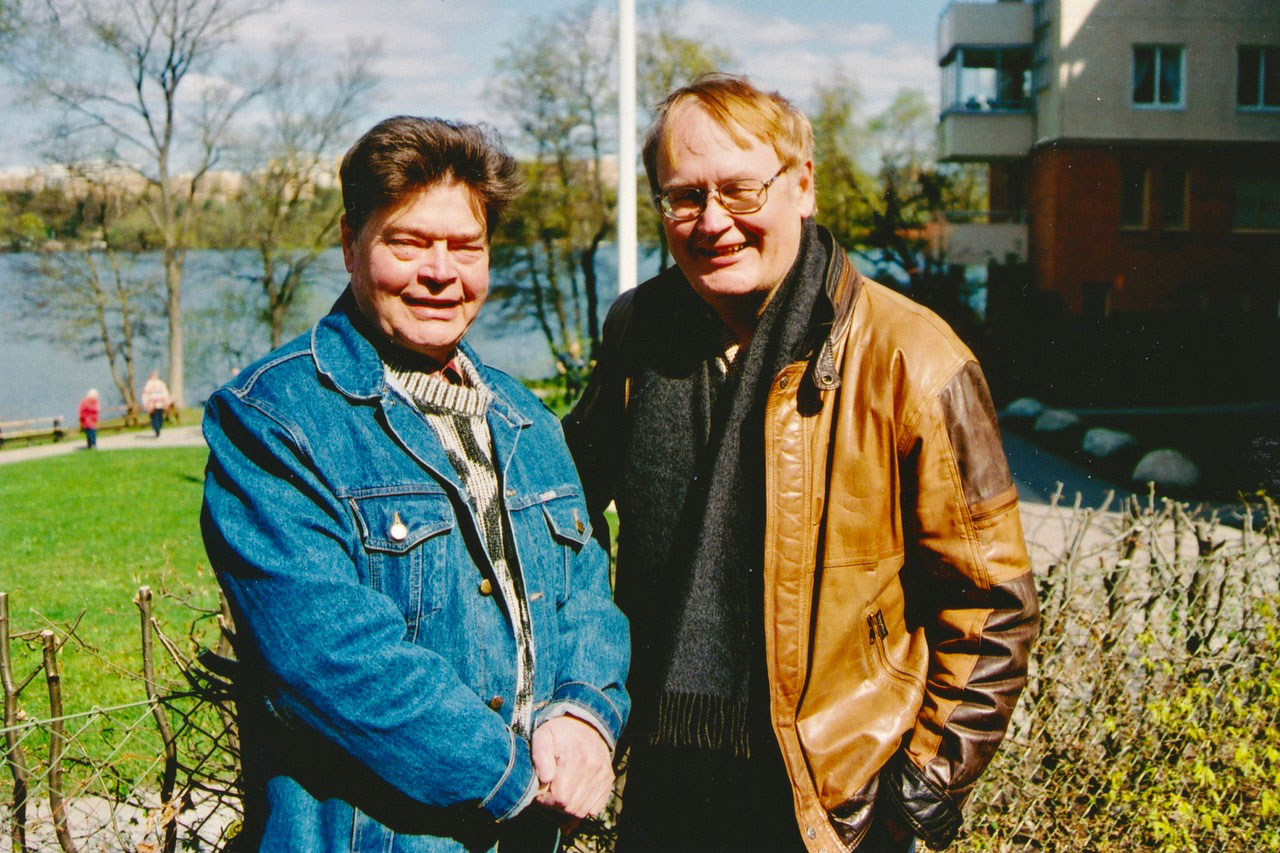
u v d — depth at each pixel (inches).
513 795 62.6
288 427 63.1
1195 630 132.6
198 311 1296.8
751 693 75.4
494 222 68.3
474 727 61.8
